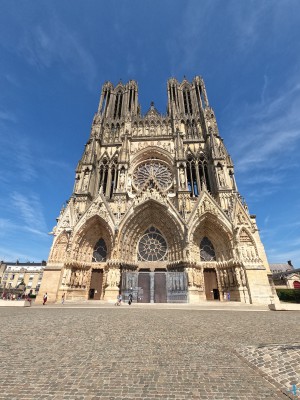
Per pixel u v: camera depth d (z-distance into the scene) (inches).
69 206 1736.0
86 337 433.7
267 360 289.9
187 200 1745.8
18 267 4591.5
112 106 2588.6
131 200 1791.3
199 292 1437.0
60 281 1469.0
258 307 1173.7
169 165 2068.2
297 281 2928.2
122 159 1973.4
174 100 2566.4
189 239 1521.9
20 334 454.6
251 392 213.5
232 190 1764.3
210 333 474.6
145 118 2393.0
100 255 1670.8
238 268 1428.4
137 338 428.1
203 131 2250.2
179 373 258.4
